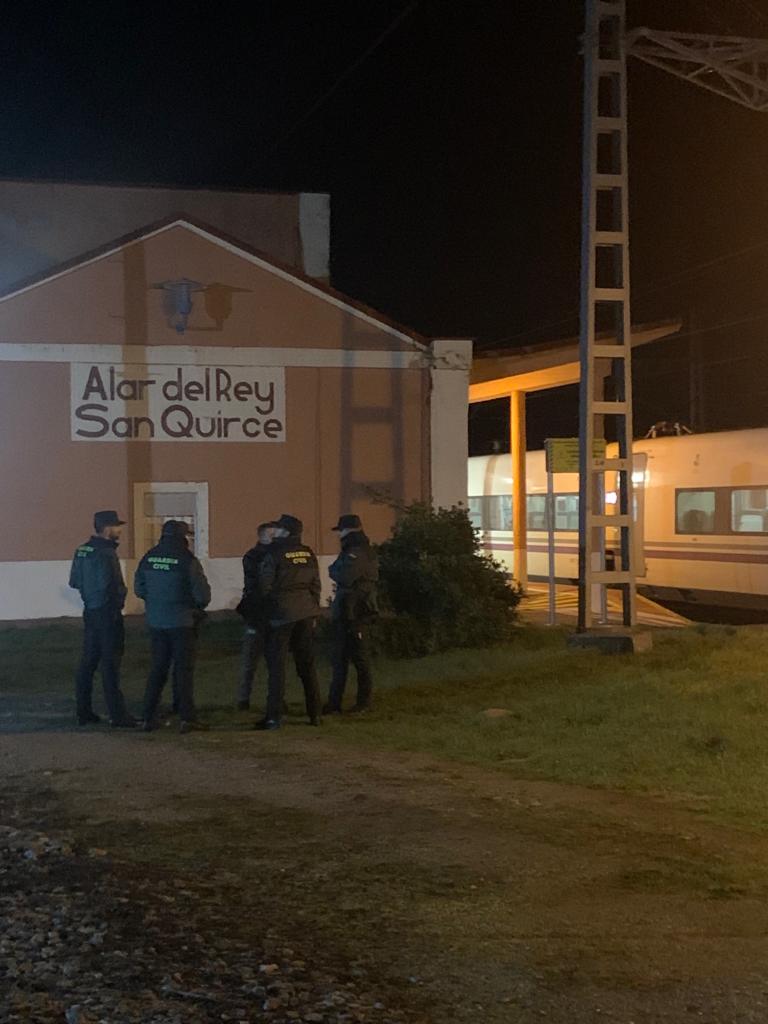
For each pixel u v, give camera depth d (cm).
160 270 2086
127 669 1667
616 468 1578
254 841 784
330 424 2164
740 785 917
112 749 1098
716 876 714
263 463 2136
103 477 2064
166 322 2089
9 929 612
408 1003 529
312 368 2156
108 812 860
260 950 588
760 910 658
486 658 1546
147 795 912
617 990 546
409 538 1680
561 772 976
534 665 1459
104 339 2062
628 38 1523
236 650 1775
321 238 2658
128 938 601
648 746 1035
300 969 564
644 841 787
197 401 2106
